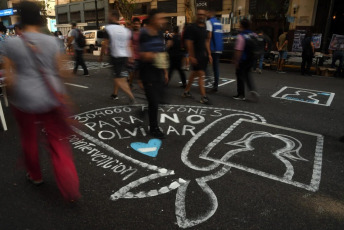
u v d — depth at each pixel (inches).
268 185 109.0
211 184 109.1
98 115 191.8
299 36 483.2
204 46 207.9
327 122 185.2
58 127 95.8
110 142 146.9
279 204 97.6
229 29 684.1
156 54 140.5
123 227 85.7
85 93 258.5
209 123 177.8
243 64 227.8
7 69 85.5
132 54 218.4
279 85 315.3
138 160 128.0
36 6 87.1
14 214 91.3
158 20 136.0
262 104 226.5
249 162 126.9
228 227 86.1
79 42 347.9
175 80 333.7
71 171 93.7
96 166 122.2
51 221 88.2
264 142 149.3
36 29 88.0
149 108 149.0
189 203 97.3
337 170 121.3
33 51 85.6
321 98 253.9
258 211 93.7
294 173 118.0
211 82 323.3
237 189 106.0
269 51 471.5
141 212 92.6
